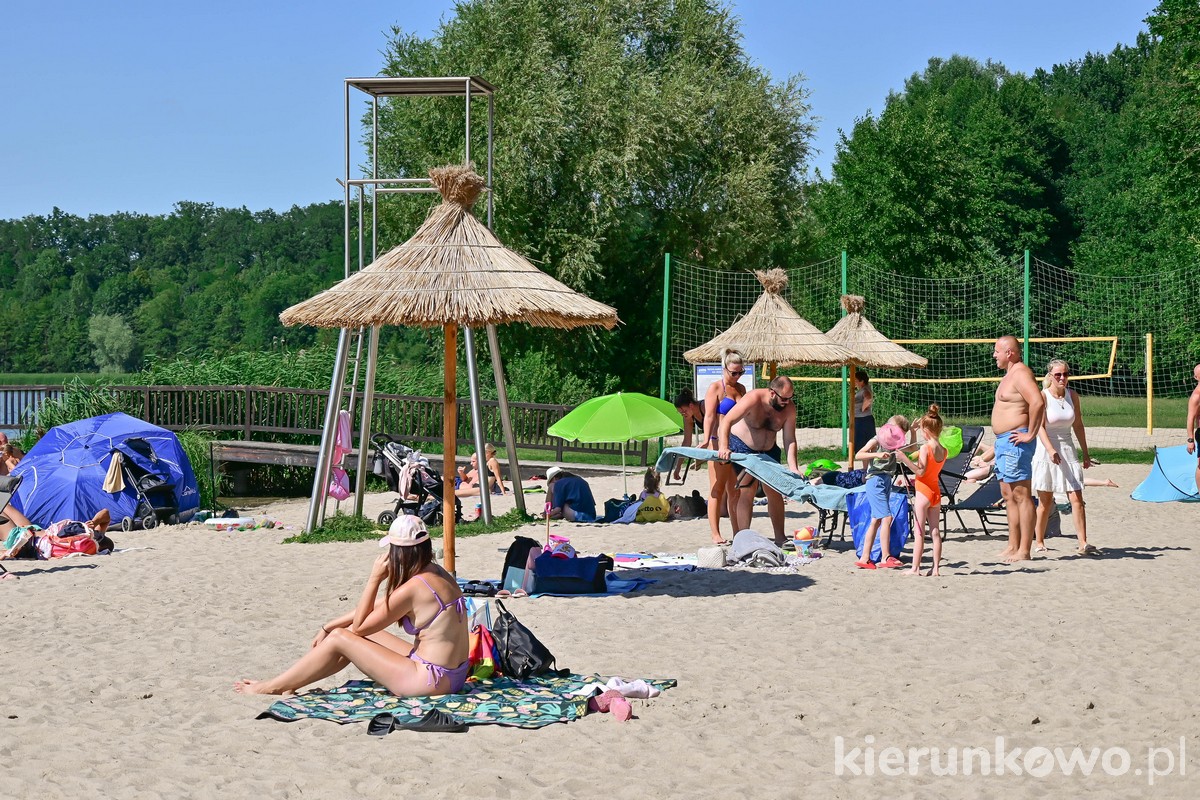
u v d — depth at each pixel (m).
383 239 35.56
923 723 6.39
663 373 23.75
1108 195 54.75
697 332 37.25
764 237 37.59
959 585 10.32
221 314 104.31
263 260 118.81
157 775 5.62
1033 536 12.10
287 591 10.78
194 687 7.32
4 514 13.65
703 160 37.94
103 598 10.48
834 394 33.31
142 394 23.28
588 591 10.24
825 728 6.34
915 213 44.62
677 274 34.53
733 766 5.71
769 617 9.16
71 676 7.62
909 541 12.98
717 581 10.74
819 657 7.86
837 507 11.95
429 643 7.01
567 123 34.06
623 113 34.50
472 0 35.16
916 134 45.75
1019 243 51.88
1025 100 59.75
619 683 7.02
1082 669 7.40
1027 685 7.07
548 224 34.44
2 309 117.88
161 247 122.94
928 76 78.56
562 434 13.93
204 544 14.27
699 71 37.38
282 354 26.59
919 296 43.28
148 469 16.39
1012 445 11.47
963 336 40.91
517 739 6.18
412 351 41.03
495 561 12.24
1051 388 11.64
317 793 5.38
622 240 35.94
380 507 18.52
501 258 10.39
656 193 37.81
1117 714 6.48
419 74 34.16
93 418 17.08
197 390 23.22
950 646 8.07
